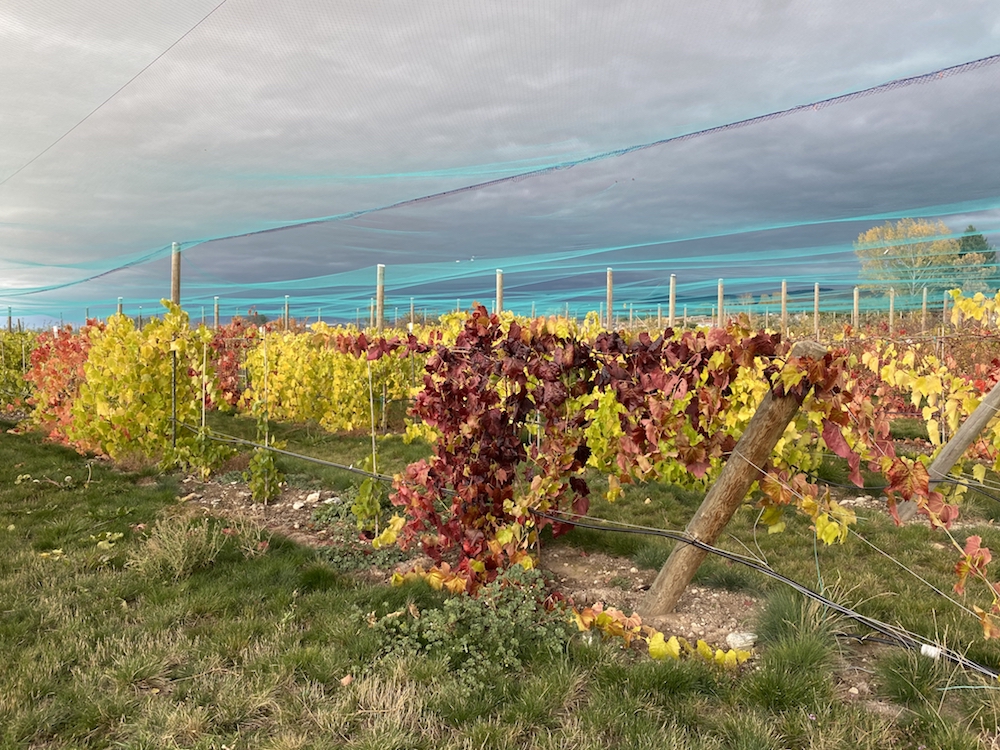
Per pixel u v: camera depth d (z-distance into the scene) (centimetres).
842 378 304
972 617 351
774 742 249
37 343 1370
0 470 709
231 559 449
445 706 275
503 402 439
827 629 328
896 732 259
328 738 251
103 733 259
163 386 754
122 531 505
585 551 479
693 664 304
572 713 276
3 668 298
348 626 338
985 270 1127
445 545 417
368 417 1002
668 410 366
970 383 628
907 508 523
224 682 289
